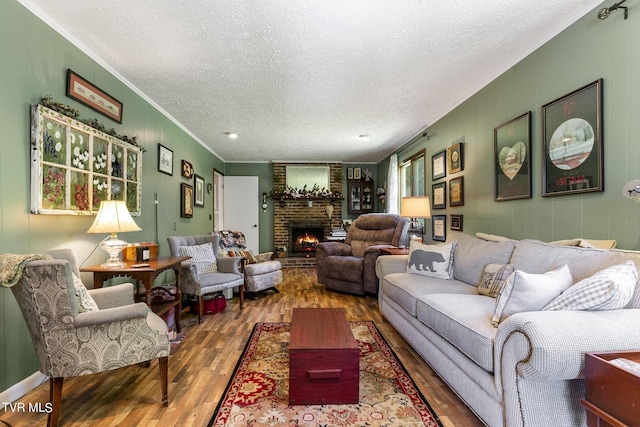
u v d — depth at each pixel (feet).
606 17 5.91
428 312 6.49
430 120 13.66
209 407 5.50
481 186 10.18
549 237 7.41
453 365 5.69
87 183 7.63
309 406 5.50
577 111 6.56
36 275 4.69
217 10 6.30
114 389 6.08
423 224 15.02
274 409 5.42
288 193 22.44
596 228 6.22
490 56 8.25
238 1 6.02
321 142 17.46
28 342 6.15
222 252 13.28
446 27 6.93
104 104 8.41
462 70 9.05
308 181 23.18
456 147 11.57
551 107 7.23
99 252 8.41
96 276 7.29
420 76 9.39
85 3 6.09
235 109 12.10
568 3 6.22
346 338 5.93
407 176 18.12
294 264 21.89
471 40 7.47
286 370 6.86
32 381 6.17
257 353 7.75
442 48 7.80
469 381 5.16
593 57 6.23
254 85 9.91
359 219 16.62
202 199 17.48
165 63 8.50
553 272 5.13
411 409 5.42
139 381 6.38
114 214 7.32
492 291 6.83
